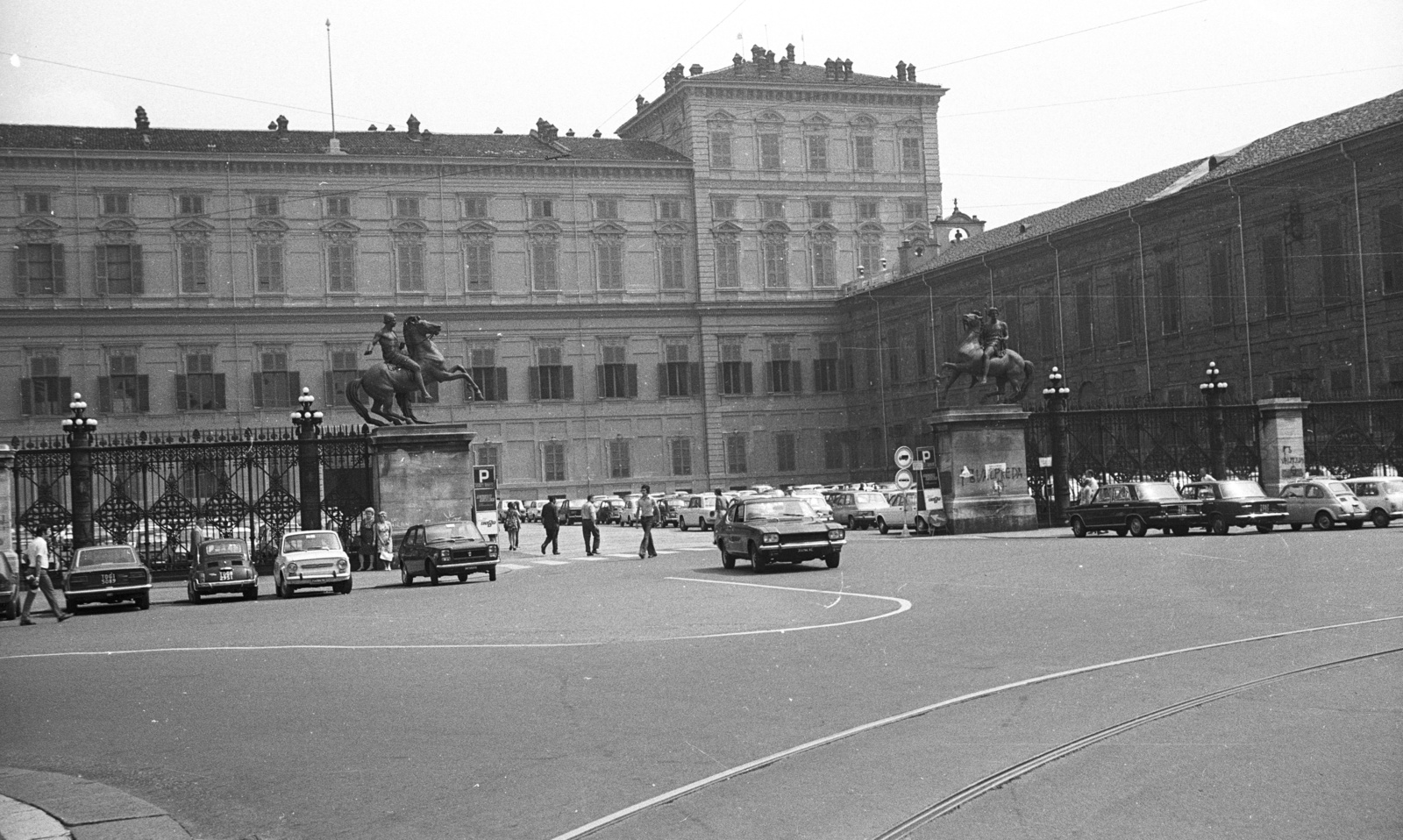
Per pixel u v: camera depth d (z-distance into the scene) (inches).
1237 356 2504.9
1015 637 708.7
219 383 3444.9
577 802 399.5
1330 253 2300.7
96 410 3346.5
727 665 657.6
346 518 1765.5
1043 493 1948.8
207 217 3452.3
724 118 3858.3
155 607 1326.3
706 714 526.0
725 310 3836.1
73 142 3398.1
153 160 3403.1
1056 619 778.8
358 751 490.9
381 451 1723.7
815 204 3932.1
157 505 1653.5
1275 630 677.9
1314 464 1959.9
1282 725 454.6
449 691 616.1
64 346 3334.2
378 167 3580.2
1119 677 561.9
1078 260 2938.0
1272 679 539.8
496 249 3678.6
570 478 3722.9
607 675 641.6
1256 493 1616.6
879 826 359.3
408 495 1726.1
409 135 3796.8
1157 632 697.0
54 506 1600.6
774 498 1435.8
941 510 1943.9
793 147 3919.8
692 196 3833.7
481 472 2418.8
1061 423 1948.8
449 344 3644.2
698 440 3826.3
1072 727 467.5
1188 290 2630.4
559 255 3725.4
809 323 3929.6
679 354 3823.8
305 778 452.4
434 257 3624.5
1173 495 1637.6
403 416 1776.6
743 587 1158.3
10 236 3307.1
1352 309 2255.2
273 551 1699.1
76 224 3356.3
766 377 3890.3
